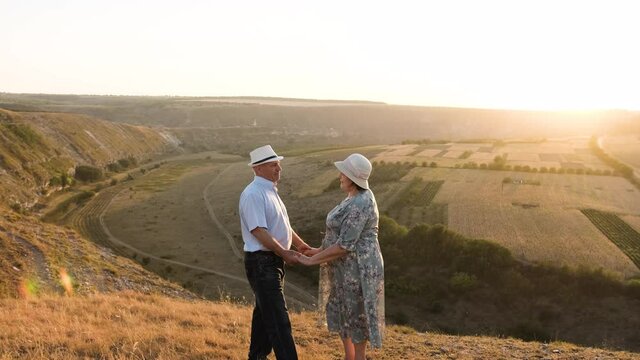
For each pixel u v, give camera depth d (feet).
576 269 131.54
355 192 17.66
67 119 363.76
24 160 248.93
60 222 202.80
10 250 65.41
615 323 114.62
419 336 32.09
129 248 176.24
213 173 339.16
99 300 35.37
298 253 17.30
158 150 463.01
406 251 148.56
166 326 26.55
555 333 113.50
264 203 17.31
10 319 26.08
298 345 26.16
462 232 168.66
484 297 127.75
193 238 190.80
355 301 17.58
